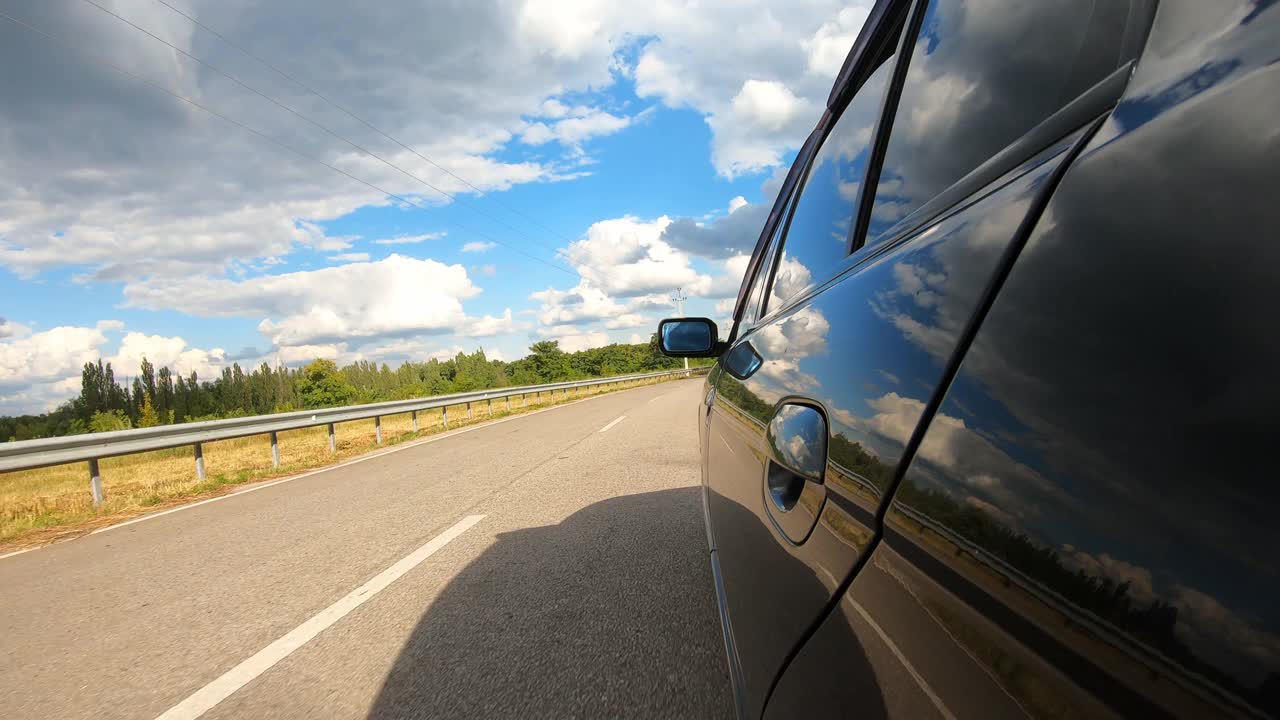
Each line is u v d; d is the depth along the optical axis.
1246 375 0.38
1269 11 0.49
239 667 2.90
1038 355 0.58
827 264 1.68
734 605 1.79
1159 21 0.63
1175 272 0.46
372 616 3.40
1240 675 0.33
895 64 1.55
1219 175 0.45
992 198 0.80
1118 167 0.56
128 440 7.79
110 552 5.22
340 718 2.41
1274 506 0.34
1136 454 0.44
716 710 2.29
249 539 5.27
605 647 2.84
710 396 3.23
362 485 7.50
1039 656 0.49
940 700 0.62
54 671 2.99
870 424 0.89
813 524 1.05
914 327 0.86
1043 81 0.87
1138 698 0.40
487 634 3.06
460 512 5.66
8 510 7.38
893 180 1.36
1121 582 0.43
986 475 0.61
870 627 0.79
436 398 15.95
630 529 4.73
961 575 0.61
